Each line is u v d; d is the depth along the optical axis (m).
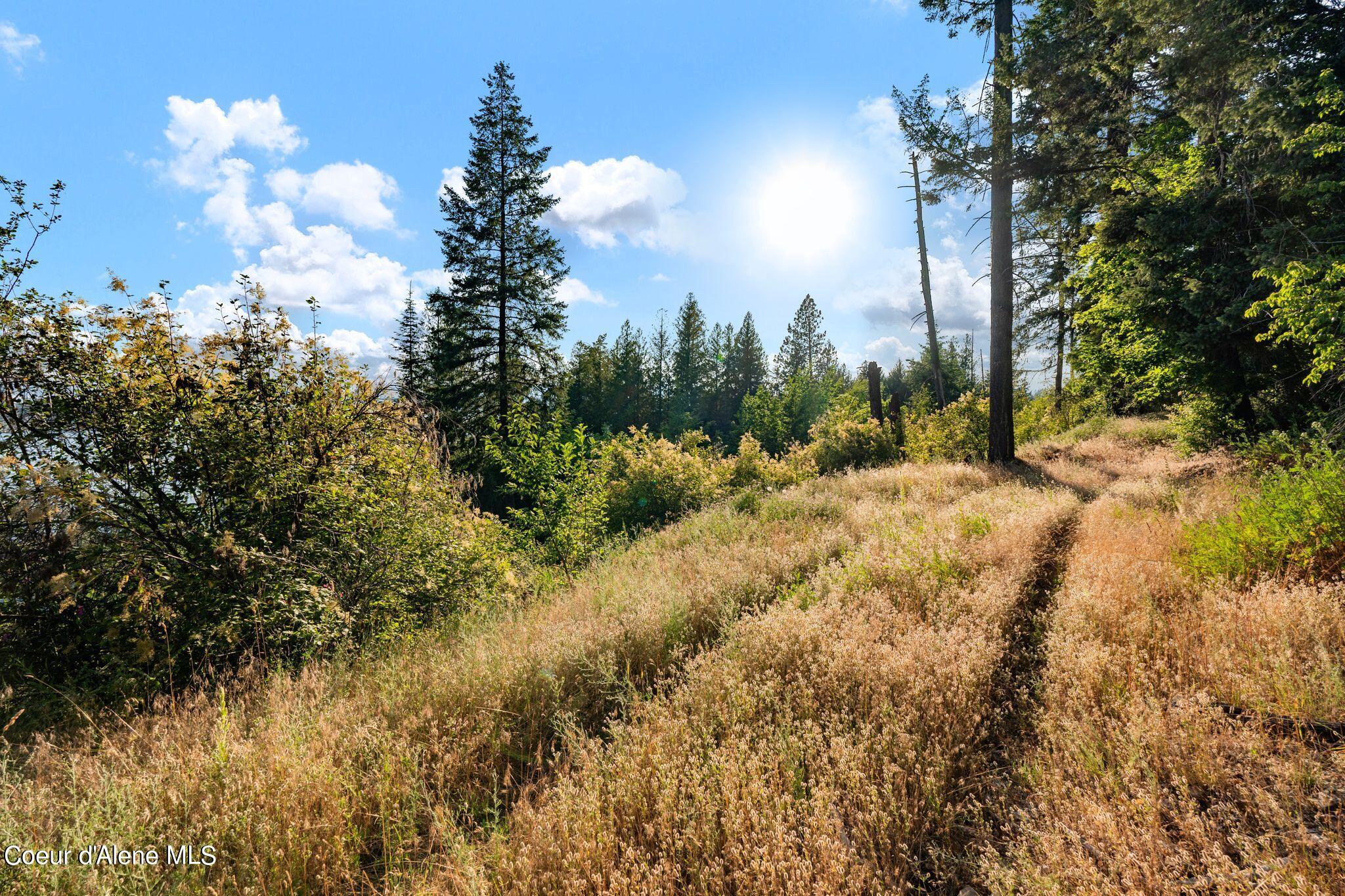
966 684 3.33
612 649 4.33
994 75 13.74
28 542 4.42
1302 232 9.52
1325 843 1.98
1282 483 5.15
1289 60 10.66
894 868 2.28
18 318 4.53
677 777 2.77
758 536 7.51
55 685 4.30
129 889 2.35
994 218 14.88
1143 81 14.52
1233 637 3.44
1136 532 5.97
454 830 2.70
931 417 20.66
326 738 3.31
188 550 4.95
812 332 69.75
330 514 5.86
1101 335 16.45
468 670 4.10
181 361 5.29
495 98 23.55
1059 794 2.50
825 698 3.39
